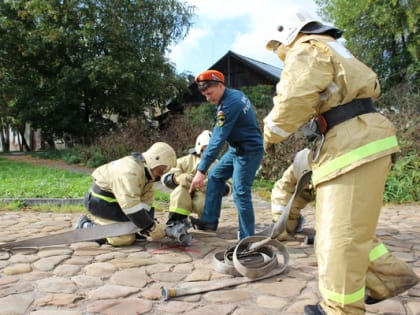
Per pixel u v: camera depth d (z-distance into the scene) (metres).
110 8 18.91
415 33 14.30
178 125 13.54
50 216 6.08
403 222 5.66
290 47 2.25
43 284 3.01
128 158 3.94
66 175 11.38
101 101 19.23
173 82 20.88
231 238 4.57
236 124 3.83
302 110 2.01
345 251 1.99
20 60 19.72
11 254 3.76
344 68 2.04
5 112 21.64
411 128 9.25
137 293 2.87
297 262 3.61
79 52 19.30
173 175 4.73
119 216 4.06
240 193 3.96
